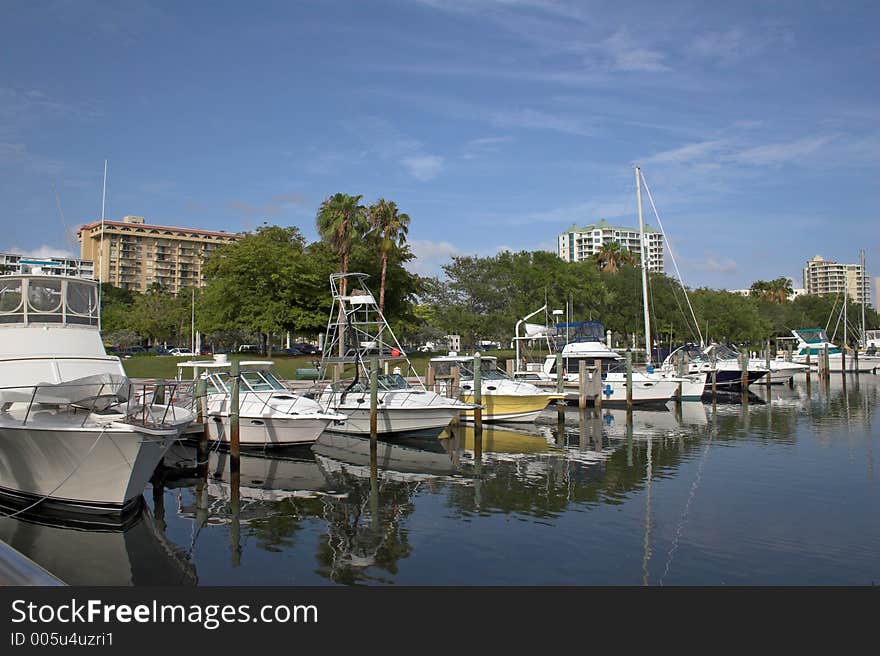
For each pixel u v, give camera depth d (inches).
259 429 750.5
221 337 2541.8
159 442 474.0
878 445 804.0
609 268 3058.6
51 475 474.6
